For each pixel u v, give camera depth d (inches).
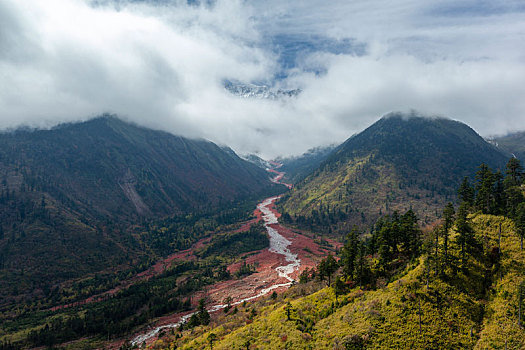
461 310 2310.5
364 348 2102.6
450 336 2114.9
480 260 2716.5
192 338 3427.7
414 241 3196.4
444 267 2669.8
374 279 2987.2
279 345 2345.0
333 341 2225.6
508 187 3395.7
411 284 2554.1
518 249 2650.1
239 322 3262.8
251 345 2470.5
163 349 3506.4
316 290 3553.2
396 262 3166.8
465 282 2532.0
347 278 3240.7
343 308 2677.2
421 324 2209.6
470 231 2824.8
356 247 3203.7
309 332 2480.3
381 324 2267.5
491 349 1975.9
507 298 2303.2
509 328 2082.9
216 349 2571.4
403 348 2052.2
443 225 3048.7
